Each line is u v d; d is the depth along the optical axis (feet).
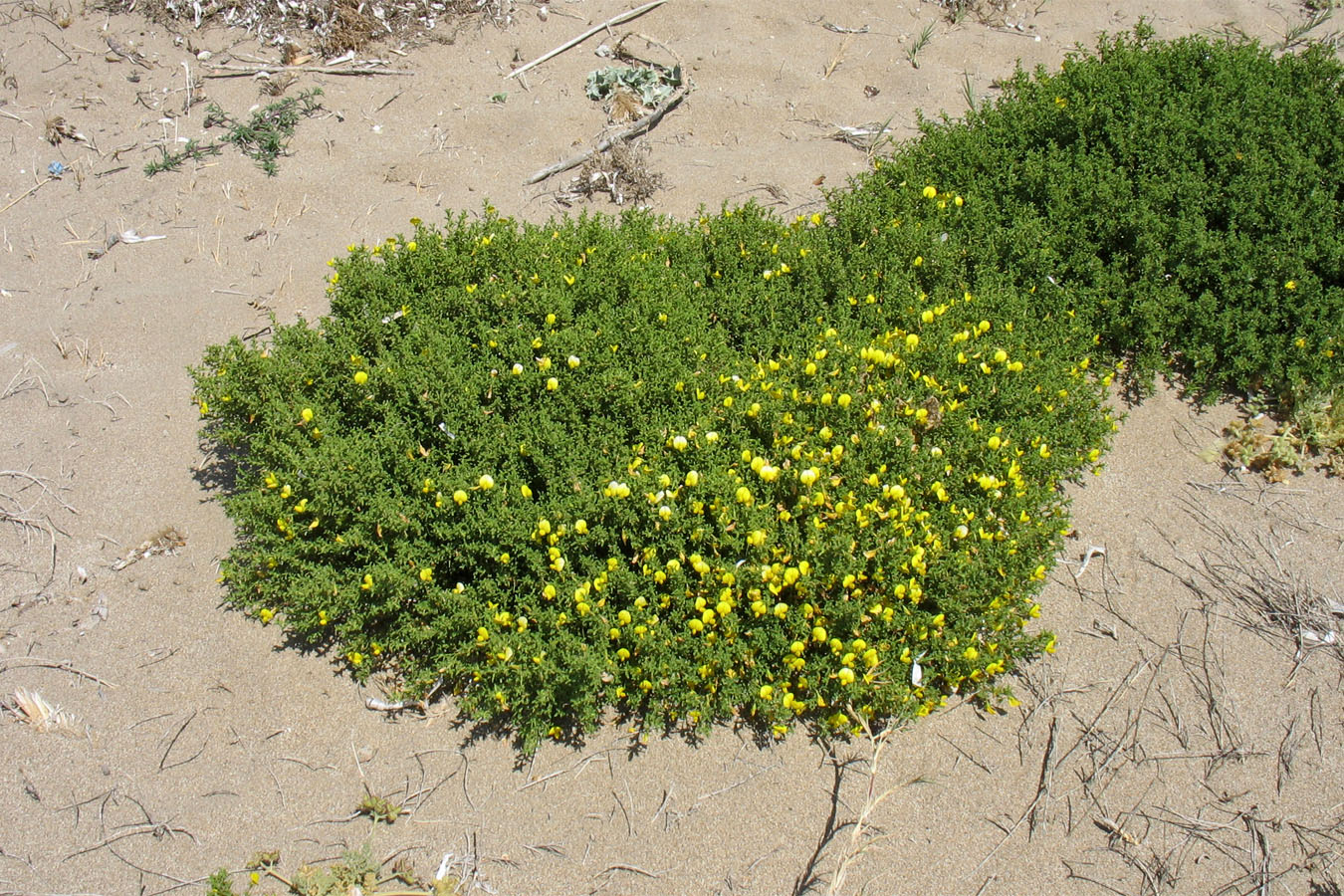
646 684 3.85
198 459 4.56
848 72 6.26
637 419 4.24
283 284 5.14
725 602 3.78
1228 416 4.78
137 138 5.72
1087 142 5.38
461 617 3.85
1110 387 4.85
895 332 4.55
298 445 4.18
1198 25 6.58
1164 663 4.09
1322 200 4.95
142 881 3.63
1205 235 4.91
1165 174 5.17
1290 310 4.78
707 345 4.50
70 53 6.04
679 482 4.08
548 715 3.88
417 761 3.87
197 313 5.03
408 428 4.22
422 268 4.66
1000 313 4.67
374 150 5.73
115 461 4.54
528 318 4.53
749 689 3.86
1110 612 4.22
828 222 5.34
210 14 6.25
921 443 4.26
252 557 4.06
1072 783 3.84
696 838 3.74
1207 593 4.25
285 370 4.30
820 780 3.84
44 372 4.81
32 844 3.68
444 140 5.80
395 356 4.40
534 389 4.33
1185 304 4.84
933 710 3.97
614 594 3.99
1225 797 3.81
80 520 4.38
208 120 5.81
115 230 5.34
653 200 5.55
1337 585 4.27
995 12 6.67
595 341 4.39
